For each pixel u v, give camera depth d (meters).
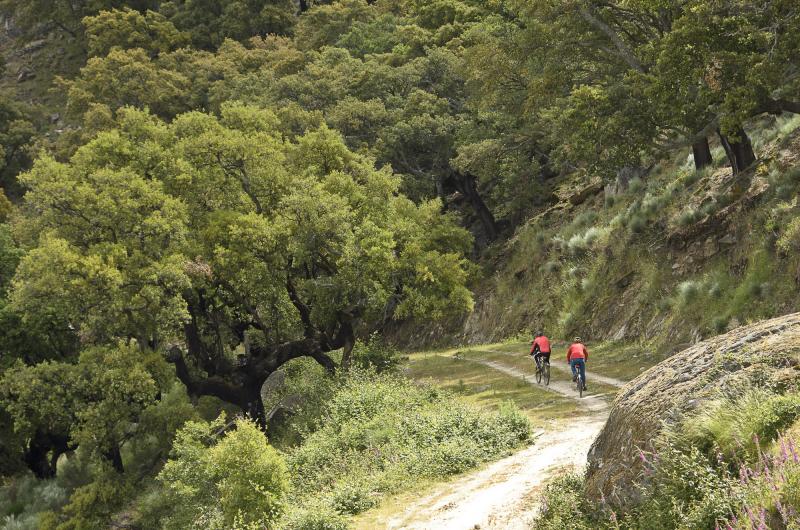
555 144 48.31
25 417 28.67
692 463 5.94
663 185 35.69
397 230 33.97
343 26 91.31
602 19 28.72
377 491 13.02
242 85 68.88
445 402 20.16
